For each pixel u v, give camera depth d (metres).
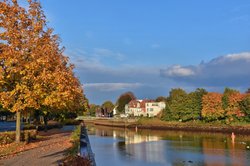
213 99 112.31
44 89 29.55
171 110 128.88
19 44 28.94
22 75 29.23
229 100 106.94
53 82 29.47
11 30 28.62
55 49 33.62
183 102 124.50
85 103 97.31
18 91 29.55
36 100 30.23
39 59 28.69
